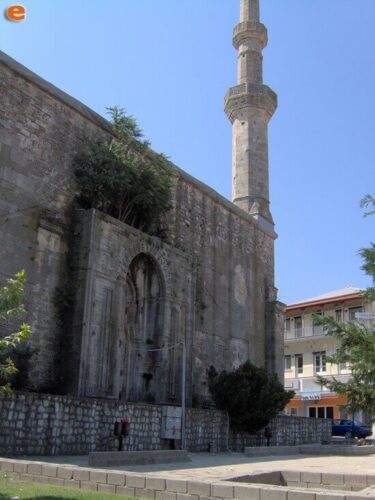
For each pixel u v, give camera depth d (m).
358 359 10.53
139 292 28.41
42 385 22.30
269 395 28.36
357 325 11.15
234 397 27.50
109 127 28.62
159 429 22.64
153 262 28.30
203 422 25.56
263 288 41.19
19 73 24.00
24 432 17.14
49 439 17.89
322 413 50.69
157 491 9.45
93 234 24.38
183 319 29.52
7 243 22.11
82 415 19.20
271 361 39.47
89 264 23.89
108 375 23.66
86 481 10.26
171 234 31.97
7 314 10.89
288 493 8.40
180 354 28.75
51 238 24.02
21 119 23.88
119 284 25.20
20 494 9.11
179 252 30.02
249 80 45.09
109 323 24.23
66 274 24.22
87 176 26.05
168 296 28.50
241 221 39.75
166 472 14.08
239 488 8.77
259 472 12.52
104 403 20.19
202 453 24.45
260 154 43.34
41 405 17.83
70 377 22.62
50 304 23.30
